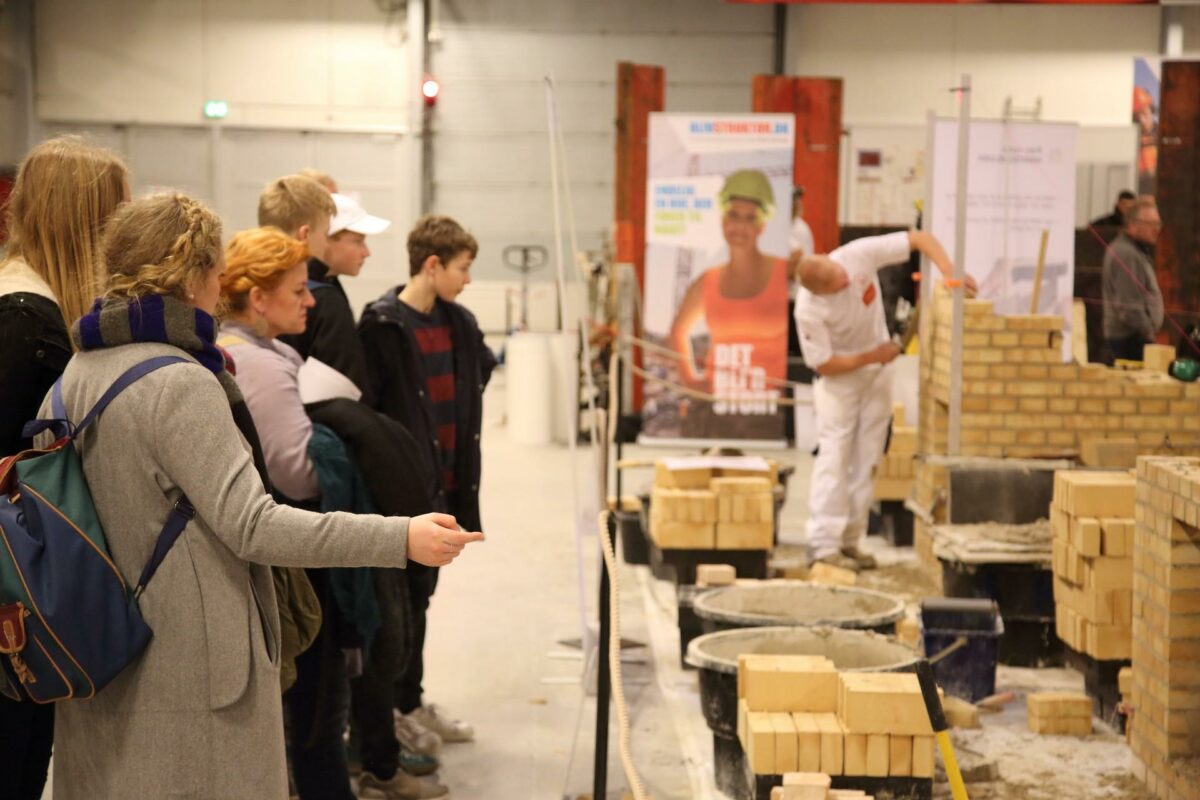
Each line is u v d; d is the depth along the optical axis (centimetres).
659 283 798
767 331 797
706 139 785
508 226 1541
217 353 202
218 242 202
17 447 217
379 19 1508
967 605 427
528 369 1070
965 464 512
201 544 192
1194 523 315
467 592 593
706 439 807
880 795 312
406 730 371
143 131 1508
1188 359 547
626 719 274
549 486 876
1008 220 565
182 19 1498
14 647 182
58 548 183
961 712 403
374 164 1524
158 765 190
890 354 586
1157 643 343
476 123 1531
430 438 365
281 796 199
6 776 222
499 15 1517
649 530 605
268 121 1513
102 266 202
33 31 1483
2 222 236
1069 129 562
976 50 1484
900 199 1285
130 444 189
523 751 394
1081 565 414
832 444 596
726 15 1507
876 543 689
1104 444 509
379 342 358
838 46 1494
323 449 281
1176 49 1464
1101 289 603
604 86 1525
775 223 787
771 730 312
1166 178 703
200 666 191
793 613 405
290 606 236
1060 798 344
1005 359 525
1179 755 336
